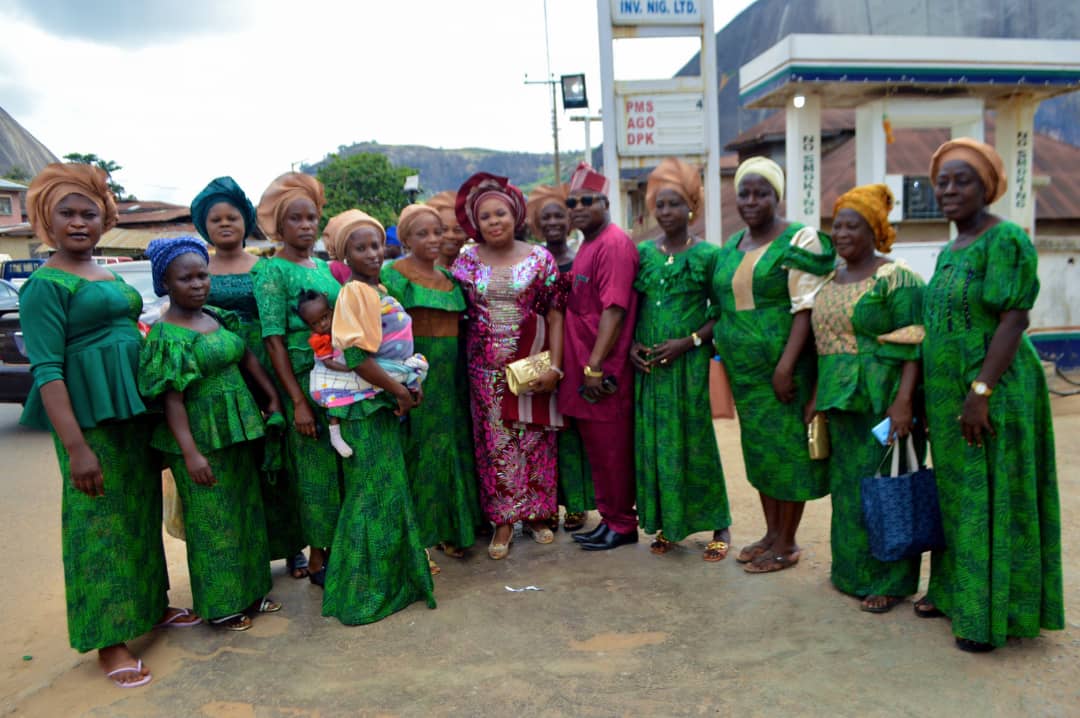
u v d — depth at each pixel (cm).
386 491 338
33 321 273
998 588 273
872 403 311
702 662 287
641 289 383
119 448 292
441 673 287
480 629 322
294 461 354
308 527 353
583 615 332
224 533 316
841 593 343
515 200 395
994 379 265
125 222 3075
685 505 388
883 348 307
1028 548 277
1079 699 251
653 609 336
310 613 345
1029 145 900
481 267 393
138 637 317
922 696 256
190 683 287
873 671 273
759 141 1594
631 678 277
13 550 481
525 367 381
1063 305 934
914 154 1311
